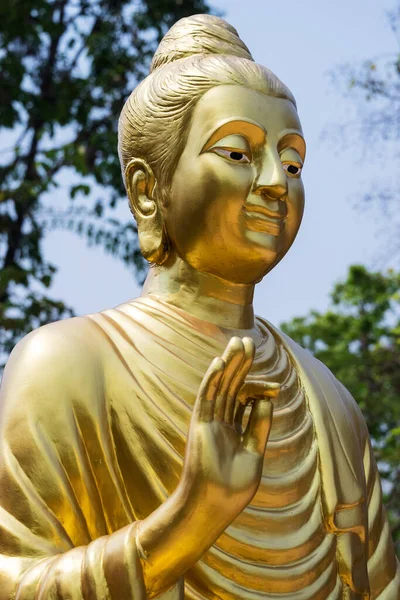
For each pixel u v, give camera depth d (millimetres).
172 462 4988
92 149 16516
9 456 4941
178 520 4570
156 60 5770
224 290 5461
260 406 4695
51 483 4902
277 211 5316
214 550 4941
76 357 5125
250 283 5500
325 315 21094
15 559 4766
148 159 5523
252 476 4617
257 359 5441
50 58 16531
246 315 5539
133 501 5023
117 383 5117
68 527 4914
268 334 5668
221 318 5453
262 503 5109
